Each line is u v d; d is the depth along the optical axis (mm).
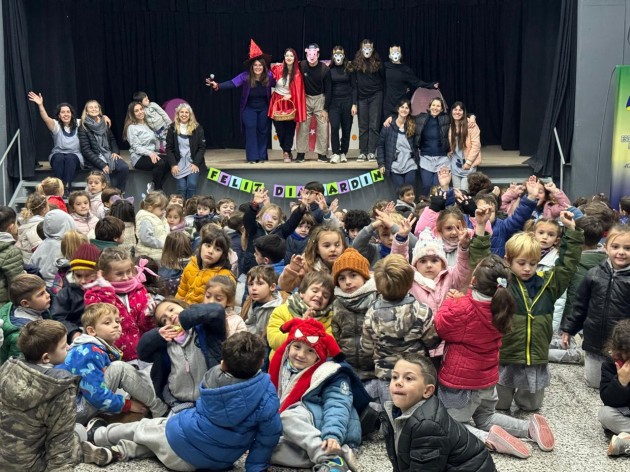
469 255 5836
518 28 14367
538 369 5863
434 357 5742
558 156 12773
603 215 7773
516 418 5832
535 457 5293
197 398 5434
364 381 5555
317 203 8000
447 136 12445
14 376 4270
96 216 10258
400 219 6820
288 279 6250
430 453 4332
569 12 12422
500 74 15172
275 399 4852
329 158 13539
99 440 5293
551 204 8203
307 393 5160
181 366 5430
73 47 14320
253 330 6148
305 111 12992
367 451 5332
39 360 4777
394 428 4535
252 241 8008
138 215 8766
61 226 7441
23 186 12930
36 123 13883
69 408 4336
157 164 12727
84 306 6109
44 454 4371
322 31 15156
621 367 5371
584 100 12344
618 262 6156
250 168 12969
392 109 13547
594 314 6281
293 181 13023
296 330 5207
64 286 6320
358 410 5395
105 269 6035
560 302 7242
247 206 8359
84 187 12734
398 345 5305
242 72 13977
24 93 12789
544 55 13805
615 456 5293
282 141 13188
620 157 11859
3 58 12422
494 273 5164
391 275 5242
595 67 12273
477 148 12445
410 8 15062
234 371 4793
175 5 15023
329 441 4930
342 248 6355
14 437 4266
